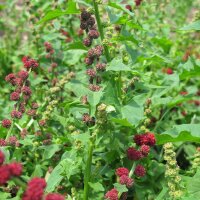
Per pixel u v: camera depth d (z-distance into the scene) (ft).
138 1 1.66
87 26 1.20
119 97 1.24
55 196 0.73
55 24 1.58
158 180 1.21
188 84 1.98
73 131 1.20
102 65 1.11
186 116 1.68
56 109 1.39
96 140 1.00
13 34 2.51
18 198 1.07
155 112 1.63
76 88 1.12
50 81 1.65
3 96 1.78
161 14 2.14
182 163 1.54
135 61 1.30
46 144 1.21
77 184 1.18
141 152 1.03
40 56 1.68
